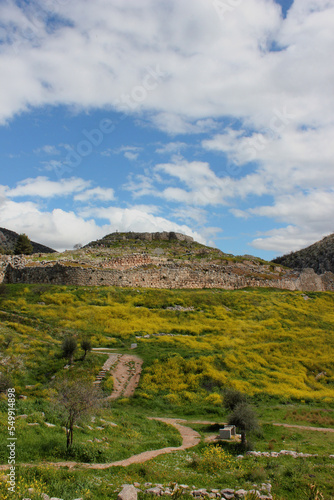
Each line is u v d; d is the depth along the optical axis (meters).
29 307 43.88
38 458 15.16
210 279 63.62
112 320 43.88
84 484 12.93
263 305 56.34
